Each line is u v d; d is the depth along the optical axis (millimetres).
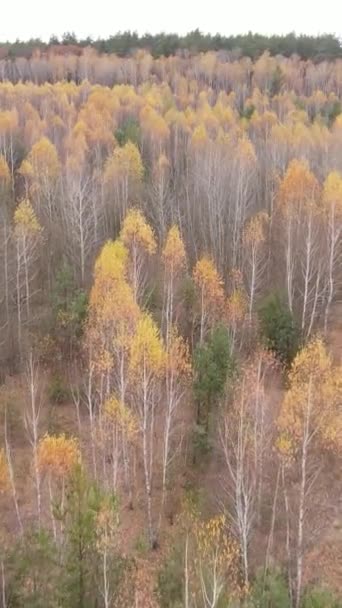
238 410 26734
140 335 27125
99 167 56906
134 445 30172
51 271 44281
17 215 42125
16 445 31391
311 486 25156
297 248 41562
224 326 33156
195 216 52312
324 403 24797
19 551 19500
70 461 26109
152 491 29078
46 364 36625
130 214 41781
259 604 19172
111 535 20094
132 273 37062
